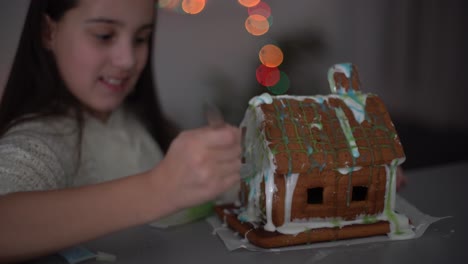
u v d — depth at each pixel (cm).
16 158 75
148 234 82
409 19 389
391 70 393
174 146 64
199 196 63
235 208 90
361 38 385
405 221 80
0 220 64
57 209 65
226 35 333
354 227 78
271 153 73
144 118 117
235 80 319
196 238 80
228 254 73
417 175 115
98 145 96
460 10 383
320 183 76
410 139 335
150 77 114
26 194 67
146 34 94
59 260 72
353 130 79
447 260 70
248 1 278
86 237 65
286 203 76
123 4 85
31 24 90
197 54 330
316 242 76
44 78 89
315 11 363
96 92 91
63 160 84
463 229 82
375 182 79
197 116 302
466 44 386
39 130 82
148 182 65
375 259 70
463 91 390
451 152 305
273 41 306
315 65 315
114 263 70
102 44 88
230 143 62
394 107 393
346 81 85
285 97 81
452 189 104
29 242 64
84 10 85
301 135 76
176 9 244
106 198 65
